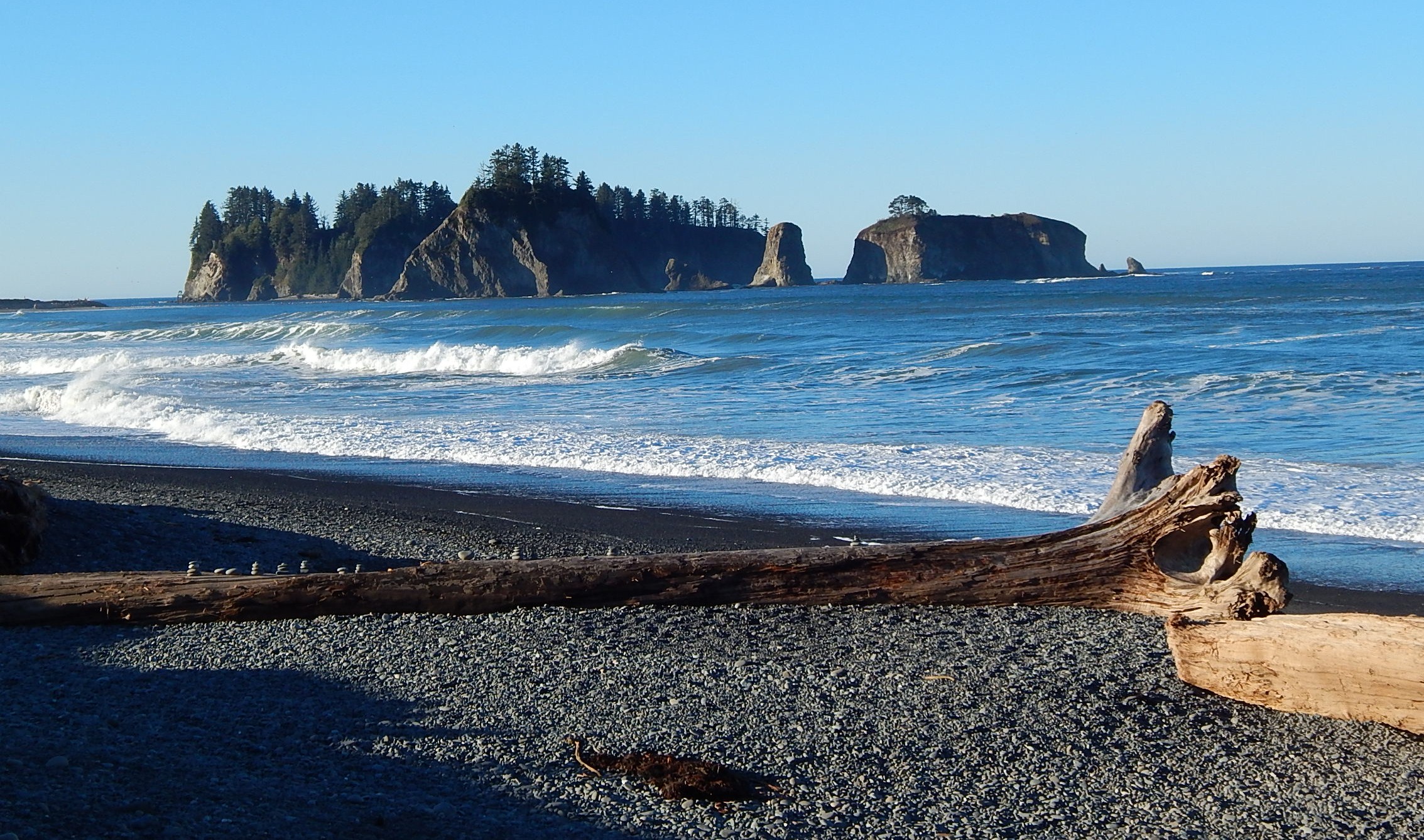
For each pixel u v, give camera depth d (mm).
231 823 3949
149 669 6215
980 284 152000
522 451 15430
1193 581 6762
